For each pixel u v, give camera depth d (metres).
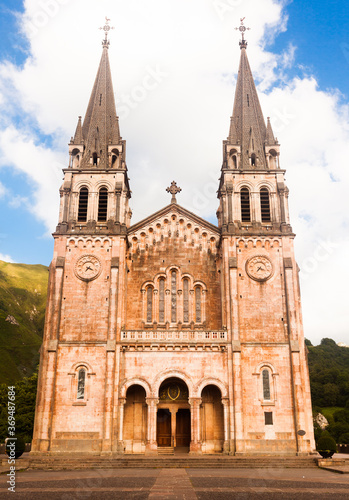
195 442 47.75
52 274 53.22
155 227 58.38
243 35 70.00
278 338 51.44
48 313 51.75
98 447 47.34
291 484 30.12
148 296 56.25
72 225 55.91
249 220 57.19
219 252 57.28
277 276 53.88
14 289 184.75
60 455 46.25
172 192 59.97
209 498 24.03
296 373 49.69
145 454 47.22
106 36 69.69
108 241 54.81
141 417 51.53
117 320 51.28
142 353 50.47
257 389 49.62
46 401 48.25
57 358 50.25
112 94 64.94
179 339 50.78
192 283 56.31
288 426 48.50
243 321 52.03
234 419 48.09
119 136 60.72
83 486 29.14
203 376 49.84
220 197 61.62
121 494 25.52
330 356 144.62
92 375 49.66
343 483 30.61
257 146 60.75
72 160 59.50
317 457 45.38
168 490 27.02
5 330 138.62
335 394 117.50
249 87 65.12
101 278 53.31
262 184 58.19
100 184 57.84
